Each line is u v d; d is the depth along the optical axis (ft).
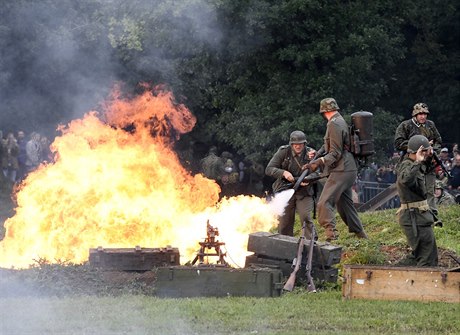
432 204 125.70
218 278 99.71
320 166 122.42
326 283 106.11
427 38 288.51
